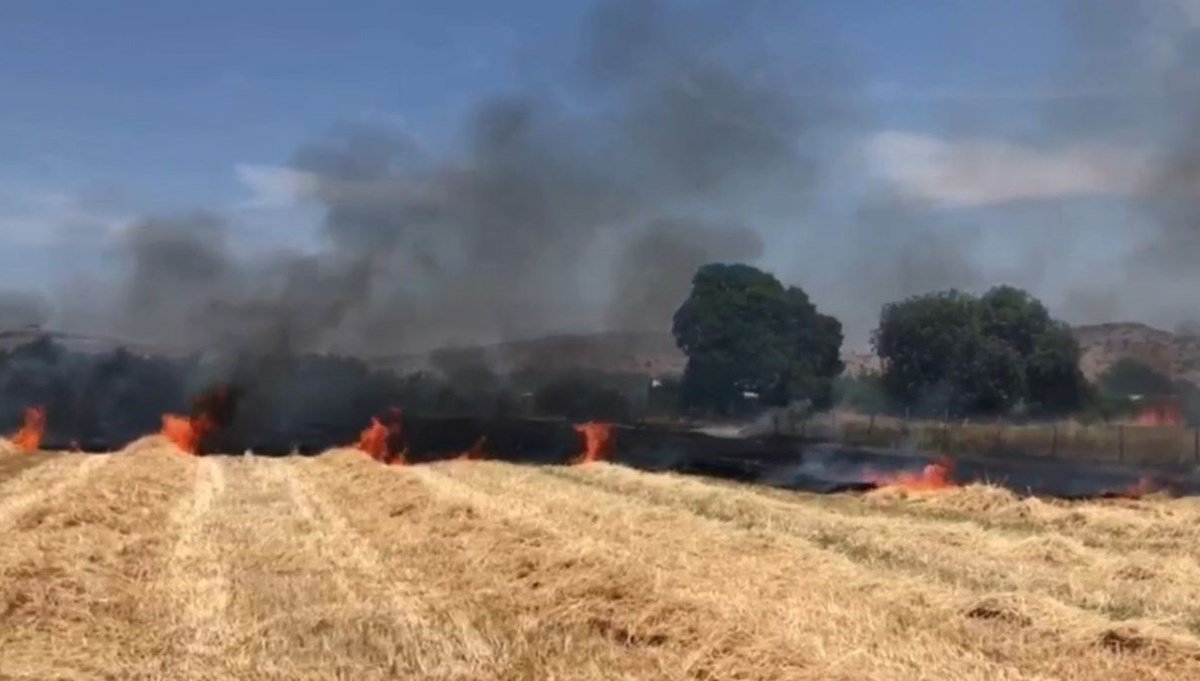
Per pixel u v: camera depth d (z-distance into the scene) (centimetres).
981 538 2062
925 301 5206
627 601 1424
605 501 2455
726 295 5384
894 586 1547
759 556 1783
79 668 1234
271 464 3459
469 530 2038
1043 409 5162
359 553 1878
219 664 1247
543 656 1262
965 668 1184
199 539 2014
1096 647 1283
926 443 4594
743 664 1194
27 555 1684
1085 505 2602
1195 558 1927
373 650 1295
